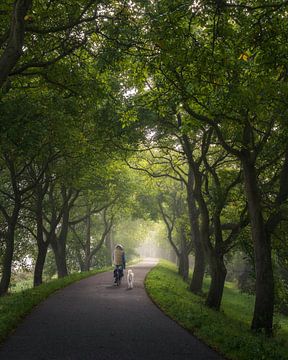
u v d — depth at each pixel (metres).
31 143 14.46
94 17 10.87
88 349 8.16
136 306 14.20
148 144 21.92
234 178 18.77
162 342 8.95
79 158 22.83
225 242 18.19
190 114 12.26
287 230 16.92
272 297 13.47
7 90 14.16
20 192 22.52
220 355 8.04
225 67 9.42
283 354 8.50
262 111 10.46
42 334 9.44
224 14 8.52
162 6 9.10
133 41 11.14
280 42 9.17
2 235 26.44
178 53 9.12
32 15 11.19
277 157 15.30
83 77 14.43
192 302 17.72
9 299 14.34
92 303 14.70
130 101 18.38
